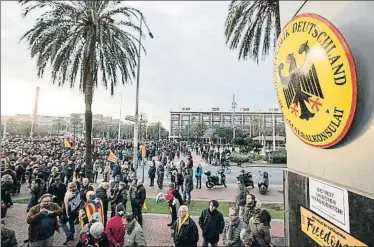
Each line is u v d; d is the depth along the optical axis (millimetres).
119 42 10461
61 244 5770
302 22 2709
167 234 6316
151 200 9320
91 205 5141
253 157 13227
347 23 2719
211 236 4828
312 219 3104
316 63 2512
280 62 3115
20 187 9297
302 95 2742
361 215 2289
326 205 2826
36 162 9734
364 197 2264
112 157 11219
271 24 9789
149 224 7031
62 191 6777
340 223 2570
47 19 9297
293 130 3084
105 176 10289
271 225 5957
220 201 8242
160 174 11180
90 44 9633
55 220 4887
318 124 2615
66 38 9484
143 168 12484
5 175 7672
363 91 2340
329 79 2393
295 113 2920
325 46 2426
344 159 2596
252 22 9773
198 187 10477
